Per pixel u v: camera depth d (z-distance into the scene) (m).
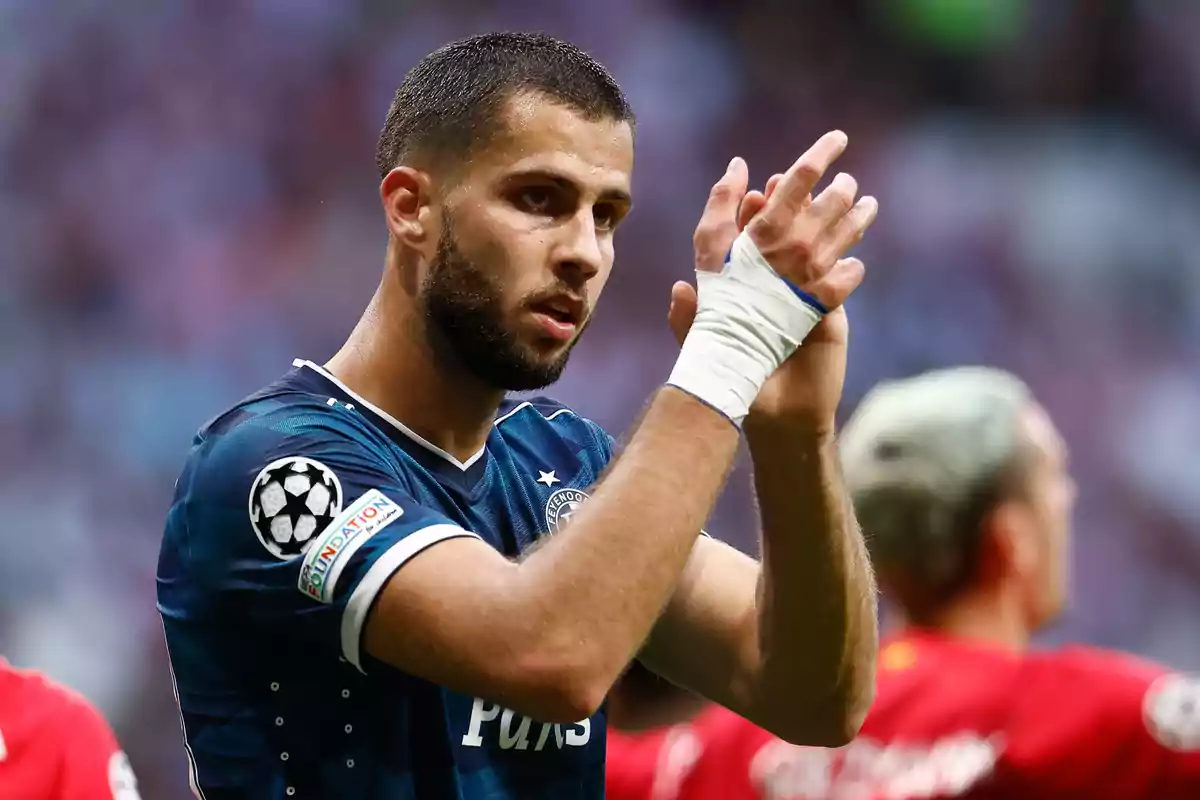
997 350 47.69
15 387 39.91
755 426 7.42
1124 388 47.75
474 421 7.51
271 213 43.50
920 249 48.62
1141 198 51.16
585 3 48.09
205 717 7.06
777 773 10.07
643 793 10.62
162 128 43.72
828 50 50.84
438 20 46.59
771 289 6.95
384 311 7.44
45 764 8.65
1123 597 43.38
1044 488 10.17
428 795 7.09
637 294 44.88
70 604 36.41
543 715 6.33
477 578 6.43
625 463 6.62
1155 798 9.30
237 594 6.83
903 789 9.63
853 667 7.78
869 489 10.23
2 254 41.69
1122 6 53.50
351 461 6.95
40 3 43.84
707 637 8.01
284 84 44.78
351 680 6.95
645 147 46.97
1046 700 9.55
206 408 40.41
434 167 7.13
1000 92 52.56
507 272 6.95
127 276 41.97
